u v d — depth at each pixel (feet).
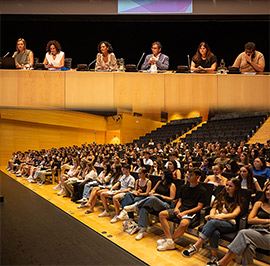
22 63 9.61
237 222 6.69
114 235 8.40
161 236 8.35
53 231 8.68
